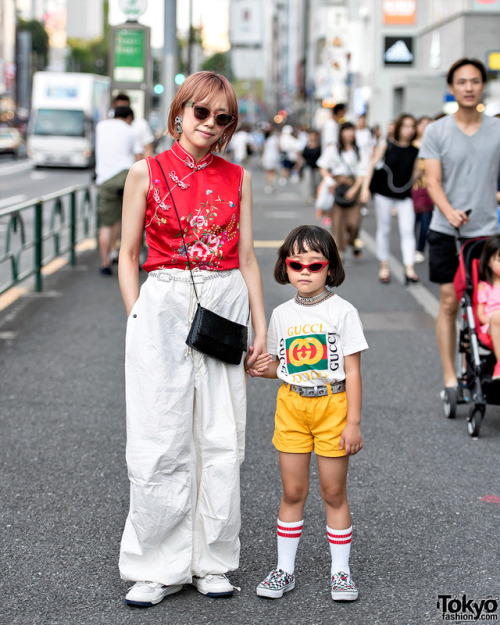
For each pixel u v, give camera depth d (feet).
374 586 12.84
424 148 20.79
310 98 250.16
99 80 143.84
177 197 12.14
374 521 15.07
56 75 138.41
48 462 17.83
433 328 30.60
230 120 12.07
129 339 12.16
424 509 15.57
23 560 13.57
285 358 12.55
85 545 14.11
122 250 12.47
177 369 12.07
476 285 19.86
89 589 12.68
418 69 119.55
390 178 37.83
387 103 142.31
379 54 141.90
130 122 40.55
